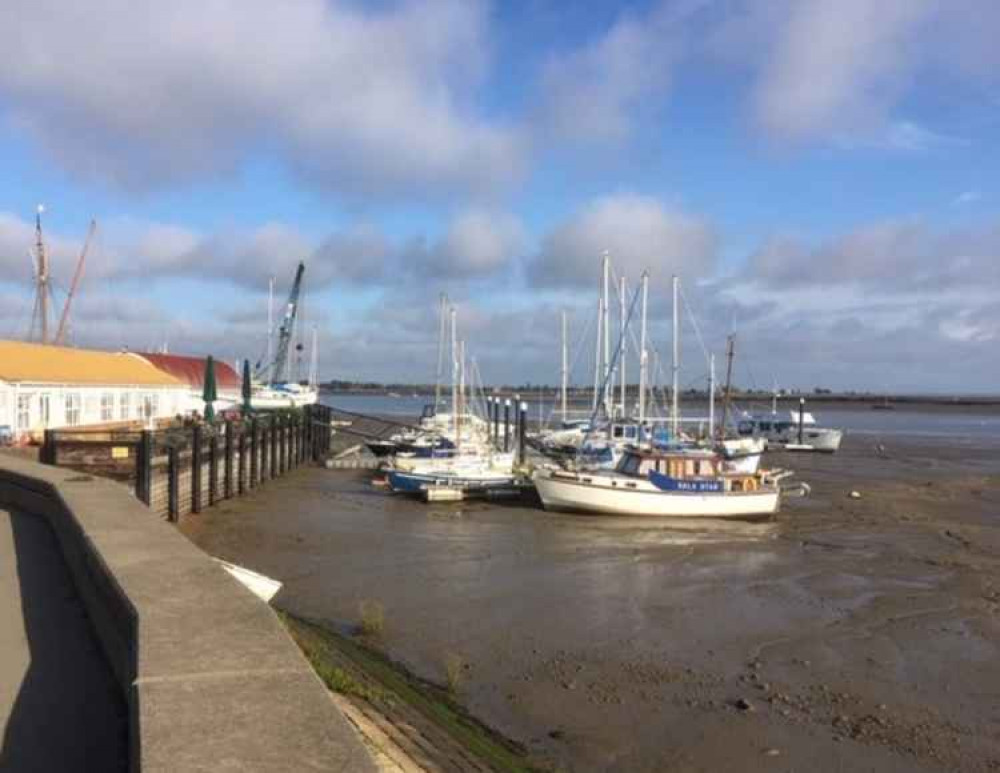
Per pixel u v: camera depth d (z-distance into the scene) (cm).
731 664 1692
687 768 1223
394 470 4578
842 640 1866
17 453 3130
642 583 2434
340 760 330
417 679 1561
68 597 850
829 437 8200
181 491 3425
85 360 4612
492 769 997
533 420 11106
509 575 2531
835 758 1266
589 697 1495
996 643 1855
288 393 8900
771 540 3225
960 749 1307
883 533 3397
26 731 533
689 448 4488
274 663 434
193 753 332
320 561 2712
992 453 8100
